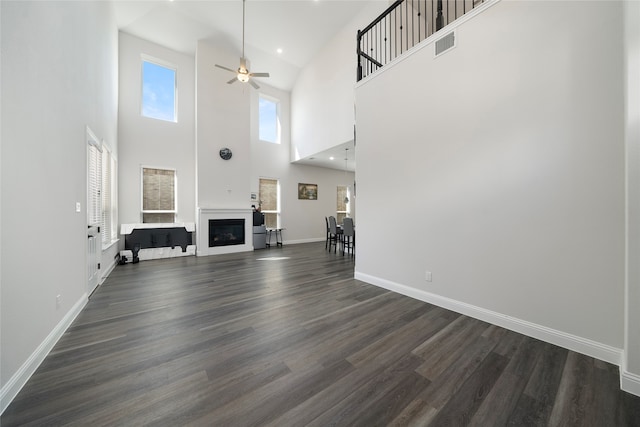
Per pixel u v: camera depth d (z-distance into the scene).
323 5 5.29
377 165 3.47
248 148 6.82
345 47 5.79
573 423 1.25
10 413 1.28
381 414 1.30
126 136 5.54
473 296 2.48
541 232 2.04
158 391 1.46
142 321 2.41
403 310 2.67
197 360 1.77
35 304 1.69
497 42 2.28
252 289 3.41
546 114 2.00
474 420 1.26
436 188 2.77
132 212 5.59
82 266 2.73
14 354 1.44
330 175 9.34
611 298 1.74
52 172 1.98
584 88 1.83
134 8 5.10
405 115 3.09
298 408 1.33
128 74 5.59
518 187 2.16
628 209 1.46
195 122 6.31
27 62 1.63
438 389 1.48
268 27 5.87
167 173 6.07
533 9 2.07
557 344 1.96
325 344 2.00
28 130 1.64
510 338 2.07
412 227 3.04
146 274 4.22
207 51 6.17
